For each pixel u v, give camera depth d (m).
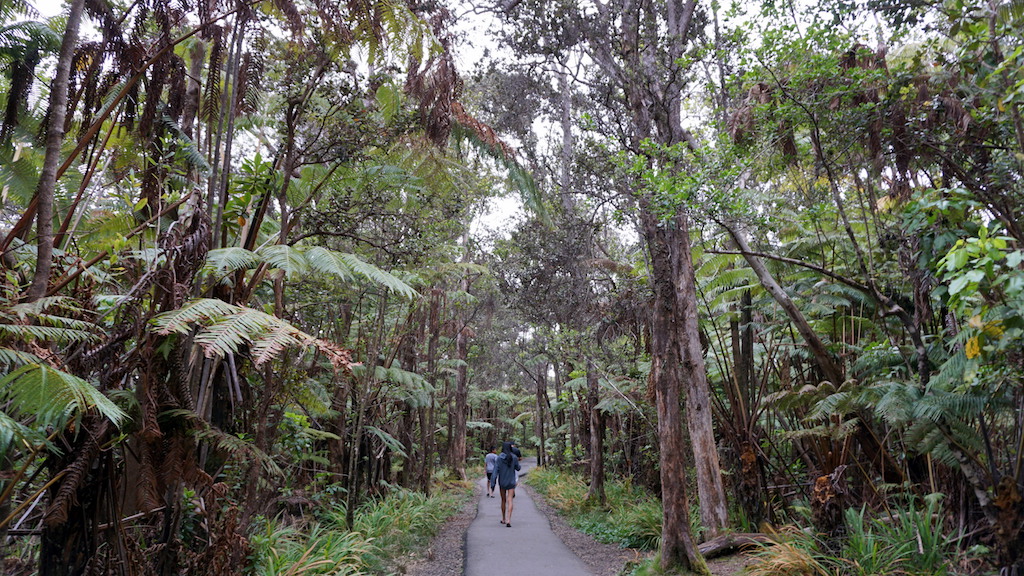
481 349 19.53
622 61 7.39
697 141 8.15
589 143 7.55
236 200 4.70
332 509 8.32
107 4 3.91
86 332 2.75
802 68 5.68
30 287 2.83
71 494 2.64
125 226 4.63
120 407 2.96
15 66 4.21
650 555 7.46
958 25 5.11
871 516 5.94
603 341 11.63
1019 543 4.42
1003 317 3.92
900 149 5.75
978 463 4.89
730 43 6.50
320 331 7.07
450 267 9.65
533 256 11.52
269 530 5.29
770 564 5.28
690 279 7.28
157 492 3.11
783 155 6.73
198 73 5.38
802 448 7.95
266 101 7.30
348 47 5.27
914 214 4.64
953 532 5.18
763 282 7.00
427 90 6.30
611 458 14.01
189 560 3.49
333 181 6.51
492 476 15.33
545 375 23.72
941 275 4.78
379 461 10.92
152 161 3.99
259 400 5.29
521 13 7.70
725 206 5.63
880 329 7.61
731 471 8.52
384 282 4.41
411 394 10.12
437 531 9.48
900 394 5.23
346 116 5.64
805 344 7.90
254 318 3.20
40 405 2.15
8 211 5.63
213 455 3.95
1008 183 4.94
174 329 2.80
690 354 7.22
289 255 4.01
